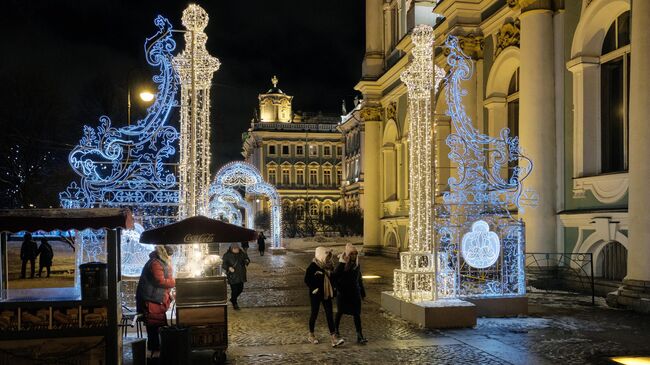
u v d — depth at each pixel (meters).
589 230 16.30
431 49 13.48
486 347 9.80
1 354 7.15
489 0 21.95
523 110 18.20
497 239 12.98
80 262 12.10
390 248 35.41
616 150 16.56
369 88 37.44
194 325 8.95
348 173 78.88
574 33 17.34
